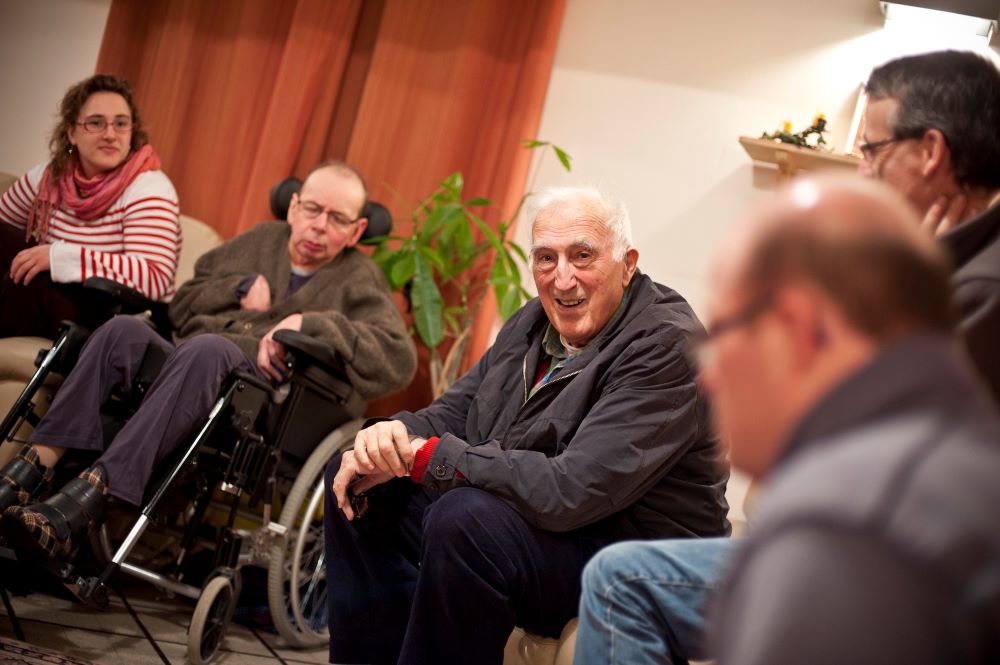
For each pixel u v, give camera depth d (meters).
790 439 0.53
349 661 1.88
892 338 0.52
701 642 1.27
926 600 0.44
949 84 1.14
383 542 1.89
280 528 2.44
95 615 2.33
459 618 1.61
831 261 0.52
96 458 2.26
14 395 2.52
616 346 1.78
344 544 1.88
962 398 0.51
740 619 0.49
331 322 2.56
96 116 2.92
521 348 1.99
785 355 0.53
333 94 3.64
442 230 3.32
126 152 2.99
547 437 1.78
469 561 1.61
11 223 3.02
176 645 2.23
